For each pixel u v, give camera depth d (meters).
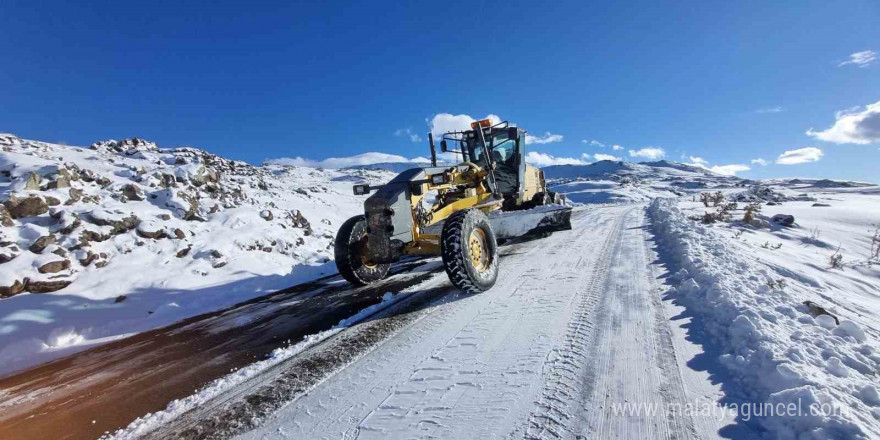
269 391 2.55
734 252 5.08
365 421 2.13
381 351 3.02
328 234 9.71
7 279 4.76
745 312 2.86
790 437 1.74
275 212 9.19
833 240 7.97
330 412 2.25
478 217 4.51
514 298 4.04
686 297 3.64
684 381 2.26
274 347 3.35
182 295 5.33
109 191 7.45
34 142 11.88
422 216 4.93
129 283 5.49
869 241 8.00
